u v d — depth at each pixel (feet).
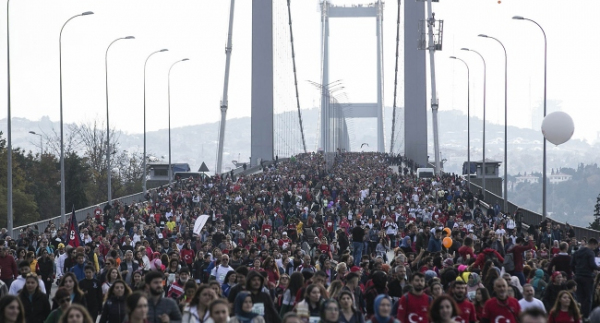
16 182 396.37
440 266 111.75
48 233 189.47
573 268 104.47
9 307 58.08
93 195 504.84
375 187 328.08
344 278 89.71
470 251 121.70
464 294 69.72
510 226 230.27
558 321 69.05
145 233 188.85
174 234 190.80
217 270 100.63
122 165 606.14
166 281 107.24
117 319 73.15
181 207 252.01
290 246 139.44
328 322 59.72
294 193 288.30
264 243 153.38
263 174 400.06
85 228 183.73
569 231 195.11
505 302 69.05
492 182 477.36
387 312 62.18
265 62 549.54
